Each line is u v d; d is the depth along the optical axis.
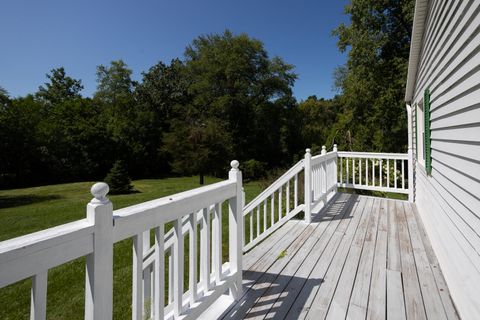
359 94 12.45
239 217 2.25
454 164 2.36
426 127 3.72
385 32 12.14
